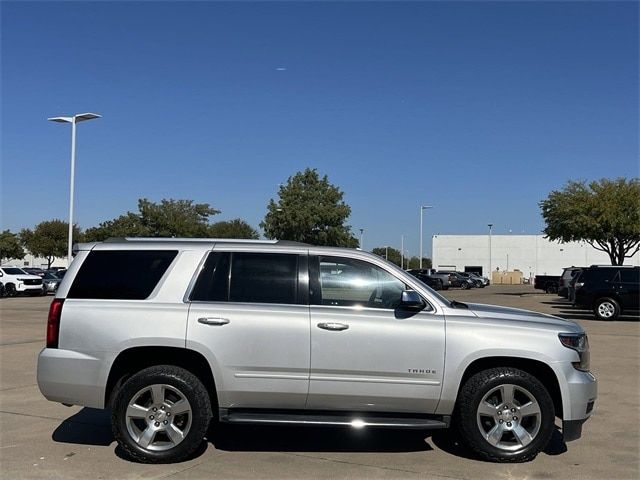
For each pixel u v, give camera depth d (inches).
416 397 226.7
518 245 3452.3
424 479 211.8
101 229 2472.9
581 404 229.3
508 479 212.7
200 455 236.7
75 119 1275.8
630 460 235.5
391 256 4616.1
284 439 258.7
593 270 859.4
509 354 227.3
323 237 2333.9
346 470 220.4
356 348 225.9
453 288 2326.5
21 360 450.3
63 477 211.8
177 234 2320.4
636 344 578.6
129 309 230.8
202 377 238.8
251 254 240.4
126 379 238.2
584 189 1530.5
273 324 227.3
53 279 1510.8
